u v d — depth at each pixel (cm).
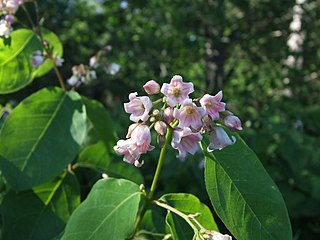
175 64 1061
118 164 258
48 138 234
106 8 1070
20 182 222
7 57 253
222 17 935
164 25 1039
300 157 412
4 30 249
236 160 179
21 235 228
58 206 237
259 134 432
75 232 182
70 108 243
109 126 264
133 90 1008
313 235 391
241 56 1062
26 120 235
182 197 191
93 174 293
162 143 163
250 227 175
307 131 562
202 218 191
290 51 975
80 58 998
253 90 1017
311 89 933
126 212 181
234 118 164
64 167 230
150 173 396
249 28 1009
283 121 499
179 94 159
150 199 190
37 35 259
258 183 178
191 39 1015
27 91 779
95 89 1045
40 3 935
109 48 303
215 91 969
